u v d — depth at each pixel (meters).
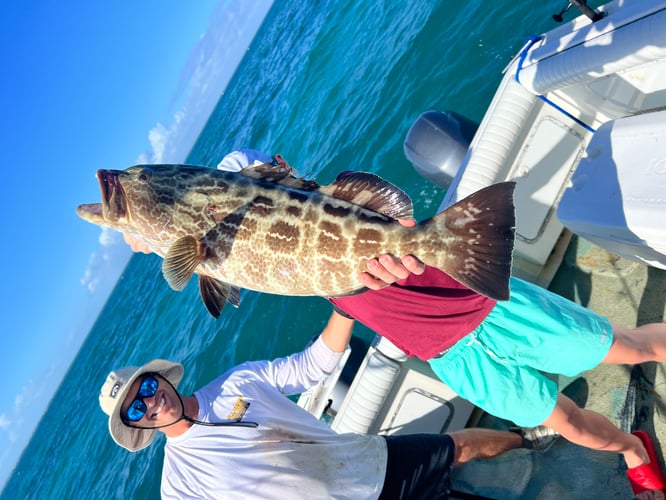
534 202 3.79
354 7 15.27
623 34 2.78
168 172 2.71
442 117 4.96
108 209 2.71
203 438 2.75
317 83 15.78
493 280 2.20
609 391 3.26
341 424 3.75
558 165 3.75
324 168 10.80
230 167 3.55
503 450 3.35
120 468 13.05
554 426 2.71
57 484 24.19
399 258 2.35
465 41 7.68
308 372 3.19
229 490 2.63
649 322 3.28
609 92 3.52
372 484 2.83
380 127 9.05
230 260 2.58
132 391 2.64
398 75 9.41
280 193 2.53
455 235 2.30
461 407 3.66
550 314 2.57
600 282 3.68
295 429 2.86
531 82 3.59
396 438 3.10
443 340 2.60
